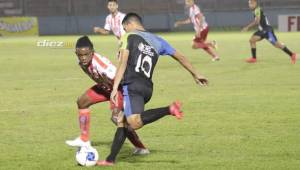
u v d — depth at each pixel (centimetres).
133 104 1472
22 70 4450
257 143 1794
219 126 2077
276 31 10656
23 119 2283
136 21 1556
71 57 5809
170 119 2225
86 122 1580
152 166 1535
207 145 1781
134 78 1491
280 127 2039
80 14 12275
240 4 12056
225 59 5116
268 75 3734
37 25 11394
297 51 5903
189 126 2086
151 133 1975
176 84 3356
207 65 4553
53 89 3238
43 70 4428
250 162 1562
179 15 12144
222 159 1603
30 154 1692
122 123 1542
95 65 1530
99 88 1605
